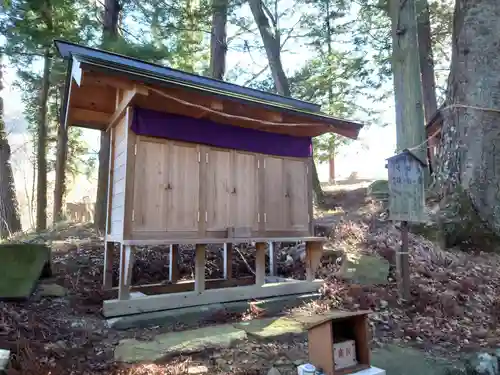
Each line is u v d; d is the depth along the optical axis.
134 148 4.62
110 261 5.25
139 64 5.71
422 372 3.45
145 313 4.39
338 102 14.27
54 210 11.69
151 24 10.40
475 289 5.75
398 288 5.39
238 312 4.81
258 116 5.30
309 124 5.49
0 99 10.92
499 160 7.98
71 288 4.99
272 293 5.33
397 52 9.39
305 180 6.10
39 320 3.85
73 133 17.56
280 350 3.65
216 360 3.39
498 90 8.29
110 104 5.48
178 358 3.38
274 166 5.80
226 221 5.20
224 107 4.95
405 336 4.32
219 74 12.13
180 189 4.88
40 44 8.62
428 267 6.39
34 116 15.28
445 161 9.00
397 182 5.52
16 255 4.81
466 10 8.95
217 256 6.91
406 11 9.23
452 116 8.94
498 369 3.74
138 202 4.57
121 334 3.92
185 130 4.98
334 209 11.20
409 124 9.09
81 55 4.20
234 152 5.43
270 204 5.65
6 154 11.01
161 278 6.04
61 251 6.53
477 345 4.15
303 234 5.89
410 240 7.18
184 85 4.36
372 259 6.20
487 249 7.41
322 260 6.55
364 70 14.73
